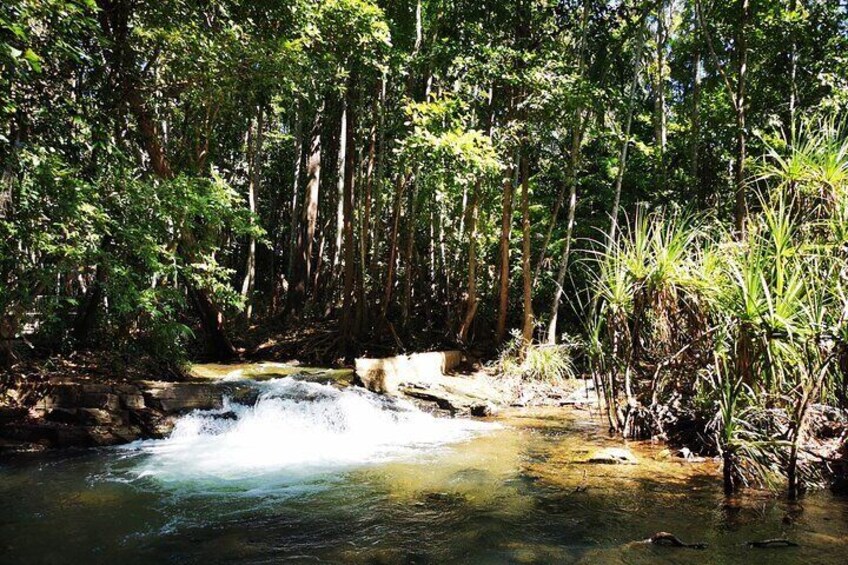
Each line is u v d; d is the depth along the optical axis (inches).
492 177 477.1
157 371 370.3
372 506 181.5
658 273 221.1
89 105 290.7
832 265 177.3
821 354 161.9
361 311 576.1
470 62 450.9
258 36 353.4
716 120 582.6
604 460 222.1
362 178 620.4
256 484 208.4
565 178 509.0
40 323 334.0
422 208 631.8
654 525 153.9
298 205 832.3
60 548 149.6
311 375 455.2
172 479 215.8
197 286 422.9
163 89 360.5
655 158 576.4
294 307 714.2
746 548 134.9
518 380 438.0
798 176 205.0
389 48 444.8
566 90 428.8
